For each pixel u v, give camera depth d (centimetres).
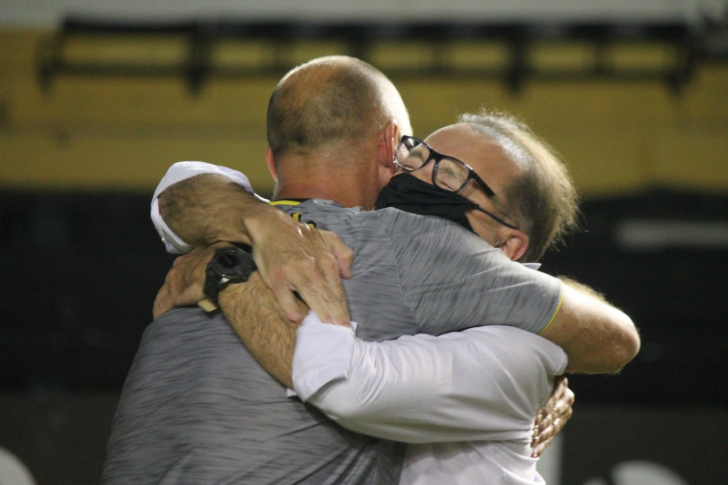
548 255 1388
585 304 347
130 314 1418
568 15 1484
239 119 1401
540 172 392
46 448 1037
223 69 1422
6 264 1424
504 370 319
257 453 296
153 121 1412
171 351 323
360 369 287
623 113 1364
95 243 1450
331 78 353
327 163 349
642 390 1340
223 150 1392
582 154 1362
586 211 1389
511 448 346
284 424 301
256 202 341
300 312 300
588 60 1395
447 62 1411
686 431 996
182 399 308
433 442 325
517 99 1382
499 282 329
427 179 371
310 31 1434
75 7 1511
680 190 1362
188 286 324
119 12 1520
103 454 1032
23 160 1409
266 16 1520
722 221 1363
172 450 301
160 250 1448
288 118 350
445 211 362
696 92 1359
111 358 1402
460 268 327
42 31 1438
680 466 986
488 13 1503
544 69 1399
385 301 318
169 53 1424
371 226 332
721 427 988
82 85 1415
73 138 1408
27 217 1447
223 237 333
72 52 1429
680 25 1383
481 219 372
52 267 1427
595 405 1347
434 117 1389
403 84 1394
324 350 285
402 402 295
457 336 323
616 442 991
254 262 318
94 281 1424
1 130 1415
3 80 1422
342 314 299
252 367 307
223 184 357
